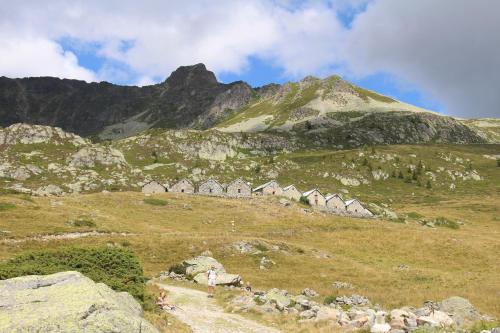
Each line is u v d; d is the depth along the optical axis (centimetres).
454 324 2952
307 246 8125
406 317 2836
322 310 3053
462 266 7744
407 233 9825
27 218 8106
